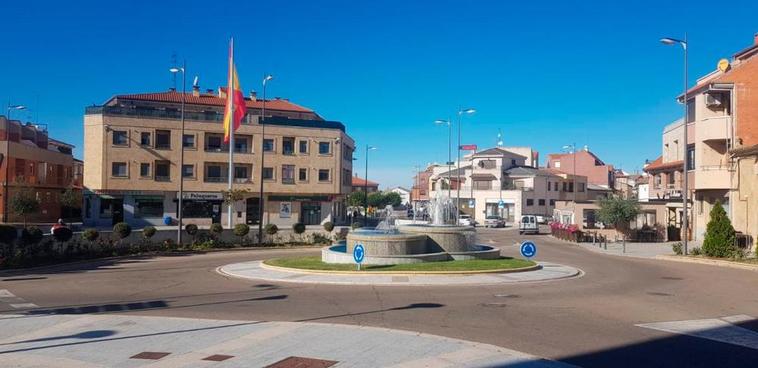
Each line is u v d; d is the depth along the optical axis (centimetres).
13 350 1027
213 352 999
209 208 6169
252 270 2353
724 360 959
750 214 3288
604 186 10388
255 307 1496
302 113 7388
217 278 2158
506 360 930
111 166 5775
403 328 1213
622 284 1966
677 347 1046
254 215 6312
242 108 4944
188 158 6056
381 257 2370
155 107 6688
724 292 1770
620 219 4800
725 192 3697
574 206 5366
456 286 1889
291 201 6450
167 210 5997
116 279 2142
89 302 1605
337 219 6962
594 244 4384
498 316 1348
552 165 11112
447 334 1152
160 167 5994
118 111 5806
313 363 916
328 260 2511
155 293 1775
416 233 2598
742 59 4253
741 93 3641
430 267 2225
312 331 1160
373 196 11538
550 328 1211
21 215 5066
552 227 5741
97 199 5769
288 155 6425
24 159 5697
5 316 1372
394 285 1909
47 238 2902
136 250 3278
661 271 2436
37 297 1703
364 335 1118
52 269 2531
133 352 1005
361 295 1697
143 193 5888
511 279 2036
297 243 4038
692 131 4062
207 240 3719
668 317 1339
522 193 8488
